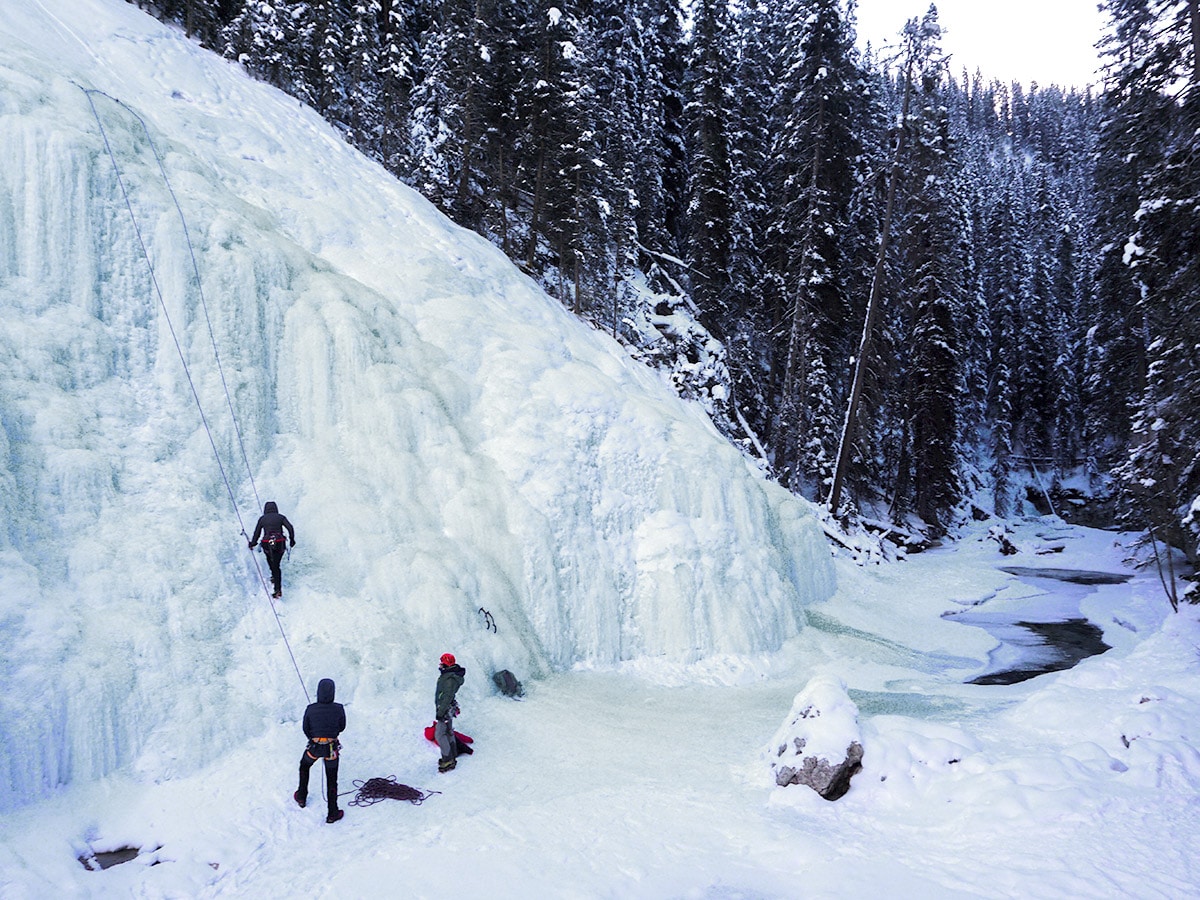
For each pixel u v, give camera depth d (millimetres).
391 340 14586
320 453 12438
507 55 28484
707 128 31344
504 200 28031
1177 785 7141
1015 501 48750
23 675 7281
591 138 25328
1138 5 19500
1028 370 52062
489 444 14727
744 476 16969
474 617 11664
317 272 14297
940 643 17781
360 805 7750
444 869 6383
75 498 9109
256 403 11867
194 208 12531
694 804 7812
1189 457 18266
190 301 11711
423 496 12922
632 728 10492
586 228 26234
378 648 10297
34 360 9680
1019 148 107000
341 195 17781
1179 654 11945
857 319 33469
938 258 36000
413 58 32375
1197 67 17219
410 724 9617
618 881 6121
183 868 6441
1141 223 18125
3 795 6680
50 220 10570
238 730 8367
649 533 15117
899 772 7891
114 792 7285
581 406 15836
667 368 27203
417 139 27328
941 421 36719
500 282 19484
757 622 14836
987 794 7156
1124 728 8414
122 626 8352
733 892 5902
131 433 10352
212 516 10305
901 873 5945
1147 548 28781
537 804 7809
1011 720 9945
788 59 30938
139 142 12852
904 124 28406
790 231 31172
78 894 5980
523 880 6156
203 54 19016
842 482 28562
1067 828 6383
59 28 15438
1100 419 37031
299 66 25297
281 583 10430
